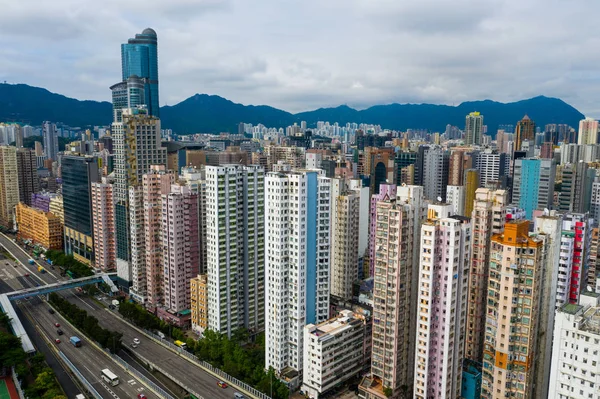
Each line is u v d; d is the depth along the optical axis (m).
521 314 185.12
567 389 159.50
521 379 188.38
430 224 197.25
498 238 189.12
